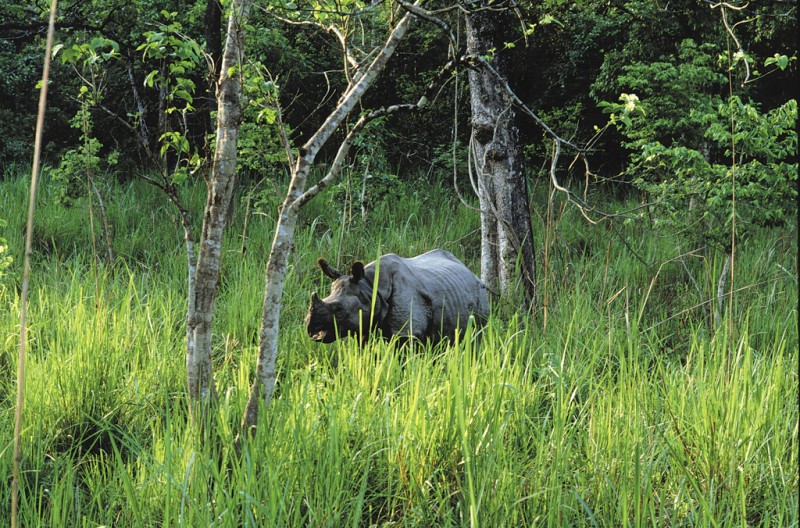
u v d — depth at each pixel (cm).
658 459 788
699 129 1855
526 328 1055
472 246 2047
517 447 793
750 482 787
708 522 695
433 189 2452
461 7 816
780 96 2547
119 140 2727
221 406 820
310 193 796
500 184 1545
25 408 891
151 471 750
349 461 759
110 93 2606
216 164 799
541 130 2816
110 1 1836
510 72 1555
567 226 2105
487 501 710
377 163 2156
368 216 2025
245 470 710
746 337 991
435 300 1162
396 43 809
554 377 1019
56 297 1305
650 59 2384
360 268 1065
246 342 1230
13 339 1144
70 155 1864
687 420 888
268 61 2445
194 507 648
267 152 1797
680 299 1558
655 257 1806
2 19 2295
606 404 910
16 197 2034
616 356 1140
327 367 1106
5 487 744
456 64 796
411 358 999
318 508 700
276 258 794
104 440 914
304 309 1395
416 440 805
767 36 2203
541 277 1603
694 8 2214
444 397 876
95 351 1016
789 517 729
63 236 1841
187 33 2286
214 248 798
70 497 714
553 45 2867
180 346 1125
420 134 2762
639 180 1645
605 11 2772
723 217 1495
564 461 741
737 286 1576
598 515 724
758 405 890
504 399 884
